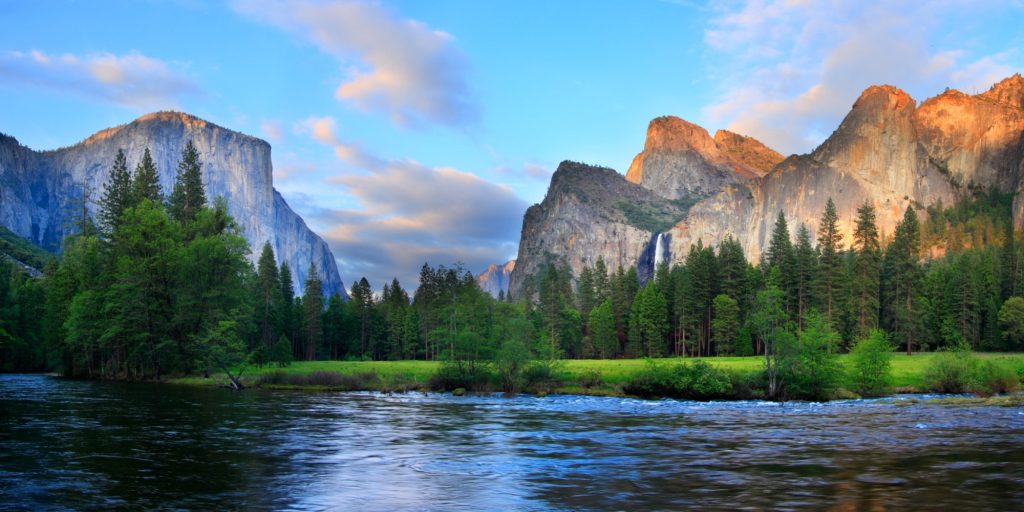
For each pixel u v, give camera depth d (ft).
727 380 178.29
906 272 365.61
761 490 60.44
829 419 123.95
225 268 246.27
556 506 54.19
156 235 246.68
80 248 289.74
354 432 103.09
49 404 142.41
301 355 471.62
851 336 353.92
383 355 514.27
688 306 415.64
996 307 386.93
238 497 56.90
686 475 67.82
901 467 72.08
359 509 52.95
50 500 54.90
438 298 455.63
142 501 54.85
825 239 369.30
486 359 202.59
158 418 118.11
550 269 564.71
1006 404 149.69
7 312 322.96
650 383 184.24
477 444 90.84
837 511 52.01
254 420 118.01
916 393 187.73
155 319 243.40
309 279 465.47
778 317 182.39
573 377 205.57
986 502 55.11
